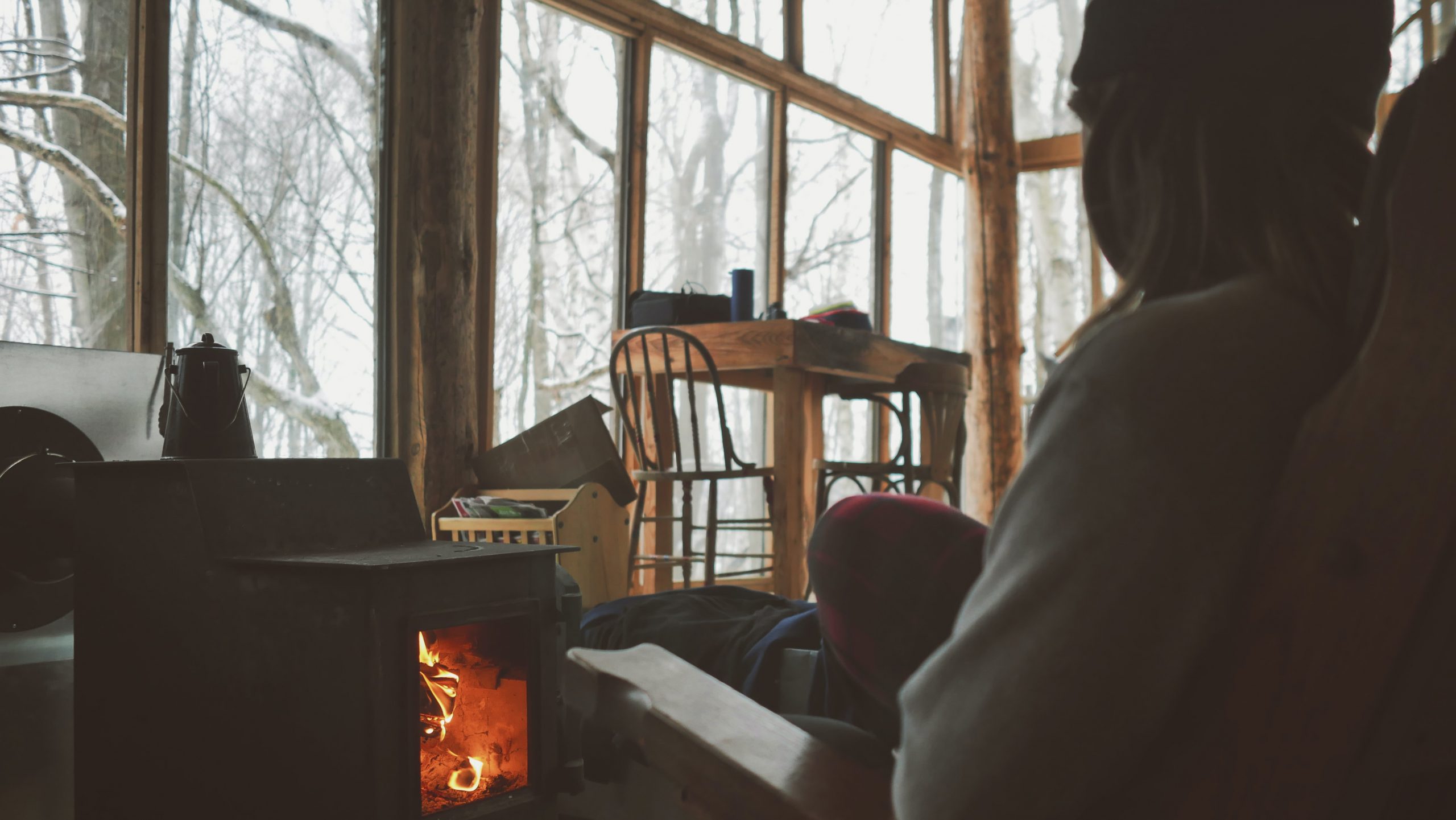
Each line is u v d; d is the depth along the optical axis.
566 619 1.86
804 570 3.53
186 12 3.05
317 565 1.41
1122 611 0.42
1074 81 0.59
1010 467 6.08
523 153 4.05
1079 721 0.42
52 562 1.86
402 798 1.42
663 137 4.67
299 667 1.44
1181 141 0.53
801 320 3.49
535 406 4.06
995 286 6.10
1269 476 0.42
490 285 3.75
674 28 4.60
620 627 2.29
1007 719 0.43
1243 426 0.43
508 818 1.58
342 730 1.40
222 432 1.83
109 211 2.84
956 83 6.77
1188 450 0.42
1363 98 0.52
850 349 3.73
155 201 2.90
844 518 0.81
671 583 3.74
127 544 1.62
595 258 4.32
